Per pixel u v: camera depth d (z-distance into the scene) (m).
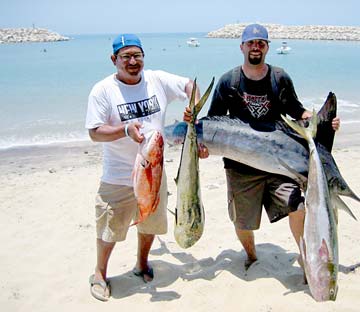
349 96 18.44
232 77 3.97
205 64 36.38
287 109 4.05
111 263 4.79
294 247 5.00
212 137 3.86
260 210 4.20
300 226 3.89
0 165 9.51
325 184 3.30
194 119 3.46
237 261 4.62
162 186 4.13
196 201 3.57
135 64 3.75
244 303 3.86
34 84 22.38
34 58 46.47
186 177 3.52
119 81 3.86
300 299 3.79
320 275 3.19
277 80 3.91
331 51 59.25
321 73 27.42
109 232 4.06
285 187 3.94
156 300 4.00
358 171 8.00
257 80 3.92
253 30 3.75
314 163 3.35
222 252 4.93
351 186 7.10
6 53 61.19
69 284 4.40
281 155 3.81
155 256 4.91
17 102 17.22
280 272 4.35
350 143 11.16
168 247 5.16
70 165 9.39
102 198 4.06
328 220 3.24
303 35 128.38
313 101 17.27
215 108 4.10
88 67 32.97
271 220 4.12
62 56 50.53
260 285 4.09
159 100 4.05
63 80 24.12
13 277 4.58
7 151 10.77
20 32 153.75
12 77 25.64
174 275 4.46
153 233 4.22
